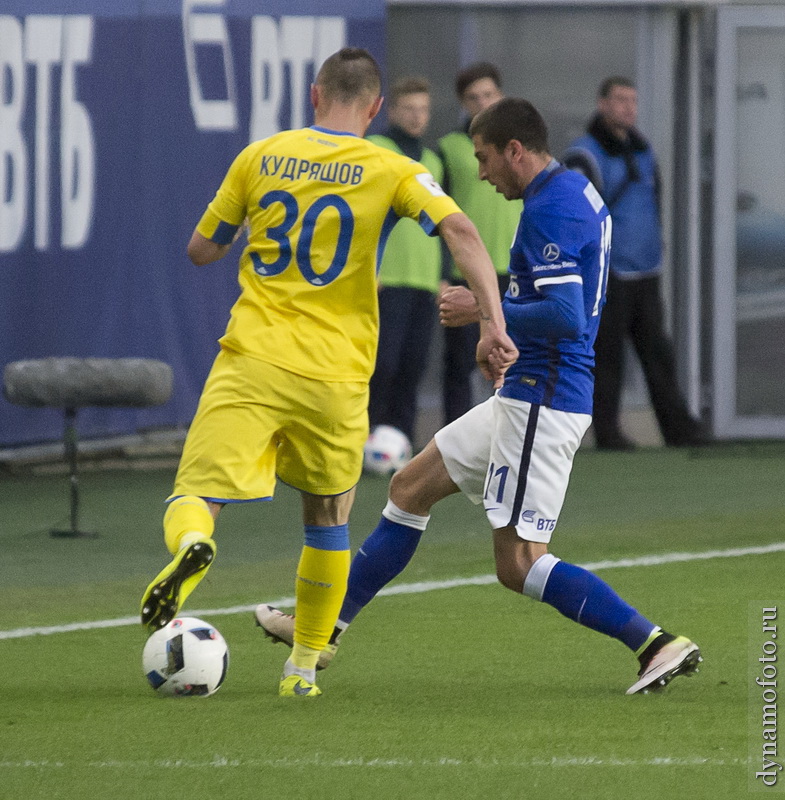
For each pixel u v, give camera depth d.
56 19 36.34
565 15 41.28
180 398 37.94
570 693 17.77
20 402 29.86
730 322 42.41
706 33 42.06
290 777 14.33
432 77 40.78
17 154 36.16
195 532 15.66
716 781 14.16
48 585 25.64
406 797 13.73
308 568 17.50
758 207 42.41
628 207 39.75
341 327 16.77
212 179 37.84
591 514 31.69
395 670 19.12
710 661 19.28
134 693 17.94
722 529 29.84
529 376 17.38
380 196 16.56
